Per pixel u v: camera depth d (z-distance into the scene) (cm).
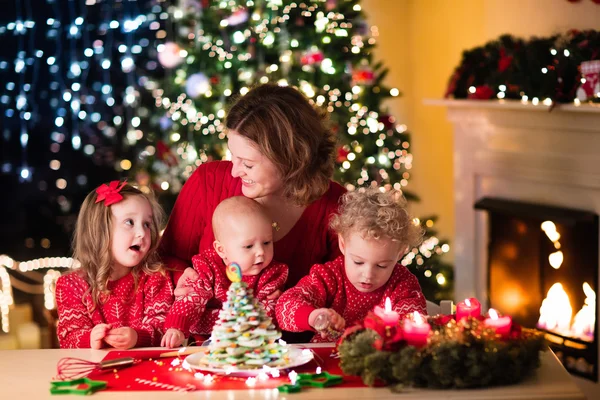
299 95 227
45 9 568
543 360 185
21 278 501
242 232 214
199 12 505
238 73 471
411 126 591
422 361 163
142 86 580
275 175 219
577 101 356
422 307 215
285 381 170
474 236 446
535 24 419
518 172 409
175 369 180
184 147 499
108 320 221
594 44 357
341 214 210
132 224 221
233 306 176
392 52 590
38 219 583
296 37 468
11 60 565
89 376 175
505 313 423
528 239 405
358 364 167
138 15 585
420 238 218
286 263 235
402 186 511
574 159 372
